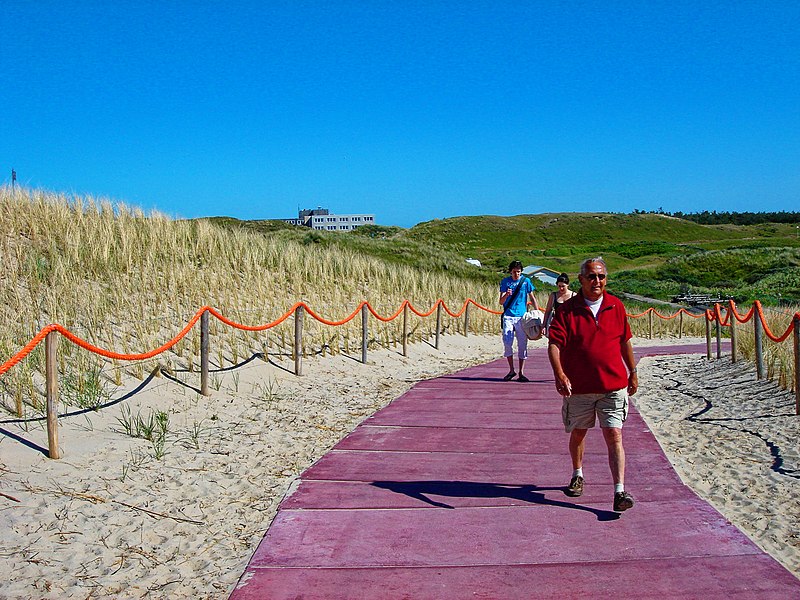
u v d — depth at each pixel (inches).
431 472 264.7
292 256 789.2
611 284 2098.9
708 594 162.1
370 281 834.2
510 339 484.4
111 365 378.6
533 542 195.9
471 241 3976.4
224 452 286.4
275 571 179.8
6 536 192.5
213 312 385.4
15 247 550.0
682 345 880.9
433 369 582.6
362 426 339.9
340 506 227.5
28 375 326.0
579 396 215.3
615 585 168.1
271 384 428.5
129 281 553.9
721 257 2394.2
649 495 231.9
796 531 198.2
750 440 300.0
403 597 164.7
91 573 178.2
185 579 177.3
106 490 232.7
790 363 408.5
